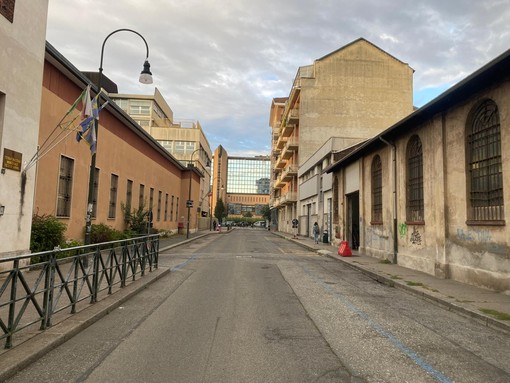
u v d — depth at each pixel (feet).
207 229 246.27
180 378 14.42
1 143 34.50
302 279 39.88
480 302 27.61
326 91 155.33
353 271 47.83
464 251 36.42
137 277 36.65
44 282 18.90
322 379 14.48
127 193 89.51
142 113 229.45
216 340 19.08
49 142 51.62
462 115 36.86
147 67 48.39
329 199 104.58
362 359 16.74
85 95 42.65
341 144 103.76
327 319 23.67
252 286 34.94
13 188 36.32
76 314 22.22
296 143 173.58
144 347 17.90
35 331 18.58
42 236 44.09
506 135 30.86
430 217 42.93
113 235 67.26
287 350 17.75
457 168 37.65
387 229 56.34
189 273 42.88
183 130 230.68
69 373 14.70
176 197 156.04
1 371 13.78
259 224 426.10
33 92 39.09
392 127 49.06
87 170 64.80
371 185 64.44
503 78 31.17
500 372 15.58
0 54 33.83
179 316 23.77
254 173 562.66
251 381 14.21
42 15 40.50
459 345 19.07
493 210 33.06
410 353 17.65
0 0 33.63
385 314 25.36
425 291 31.94
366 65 156.56
